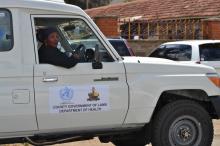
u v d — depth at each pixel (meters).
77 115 6.74
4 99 6.42
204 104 7.76
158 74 7.18
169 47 14.19
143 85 7.04
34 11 6.66
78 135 6.91
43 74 6.59
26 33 6.60
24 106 6.49
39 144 6.88
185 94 7.39
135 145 8.08
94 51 6.87
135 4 37.78
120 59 7.05
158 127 7.27
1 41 6.51
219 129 10.54
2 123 6.46
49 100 6.59
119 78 6.95
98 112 6.83
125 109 6.96
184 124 7.41
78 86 6.73
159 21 29.06
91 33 6.97
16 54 6.54
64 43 7.02
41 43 6.79
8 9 6.54
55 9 6.75
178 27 27.80
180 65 7.37
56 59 6.64
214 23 24.55
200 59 13.31
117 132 7.11
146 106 7.07
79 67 6.75
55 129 6.71
